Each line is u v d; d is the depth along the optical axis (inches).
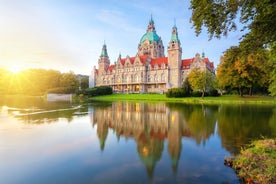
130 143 532.1
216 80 2518.5
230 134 615.2
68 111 1234.0
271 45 436.5
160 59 4124.0
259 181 305.1
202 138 575.2
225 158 409.1
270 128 689.6
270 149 424.8
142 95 3120.1
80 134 627.2
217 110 1263.5
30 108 1396.4
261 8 303.1
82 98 3019.2
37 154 444.1
